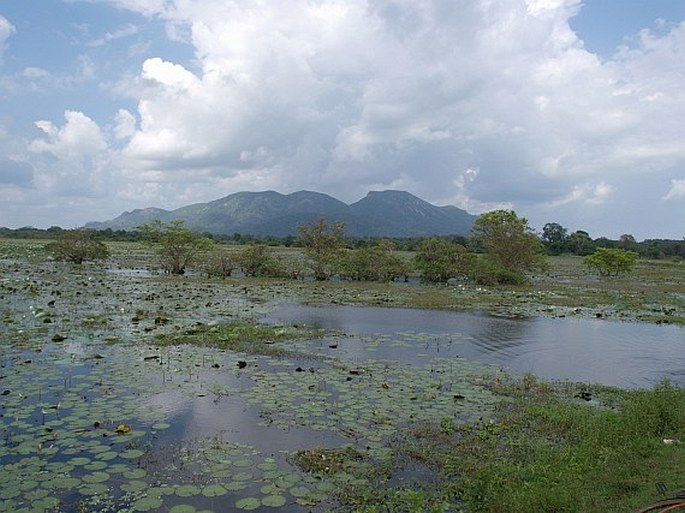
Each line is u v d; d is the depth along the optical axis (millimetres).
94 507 6027
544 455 7605
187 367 11930
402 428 8836
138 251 60125
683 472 6871
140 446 7707
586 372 13188
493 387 11352
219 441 7965
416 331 17797
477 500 6426
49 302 19906
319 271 35281
